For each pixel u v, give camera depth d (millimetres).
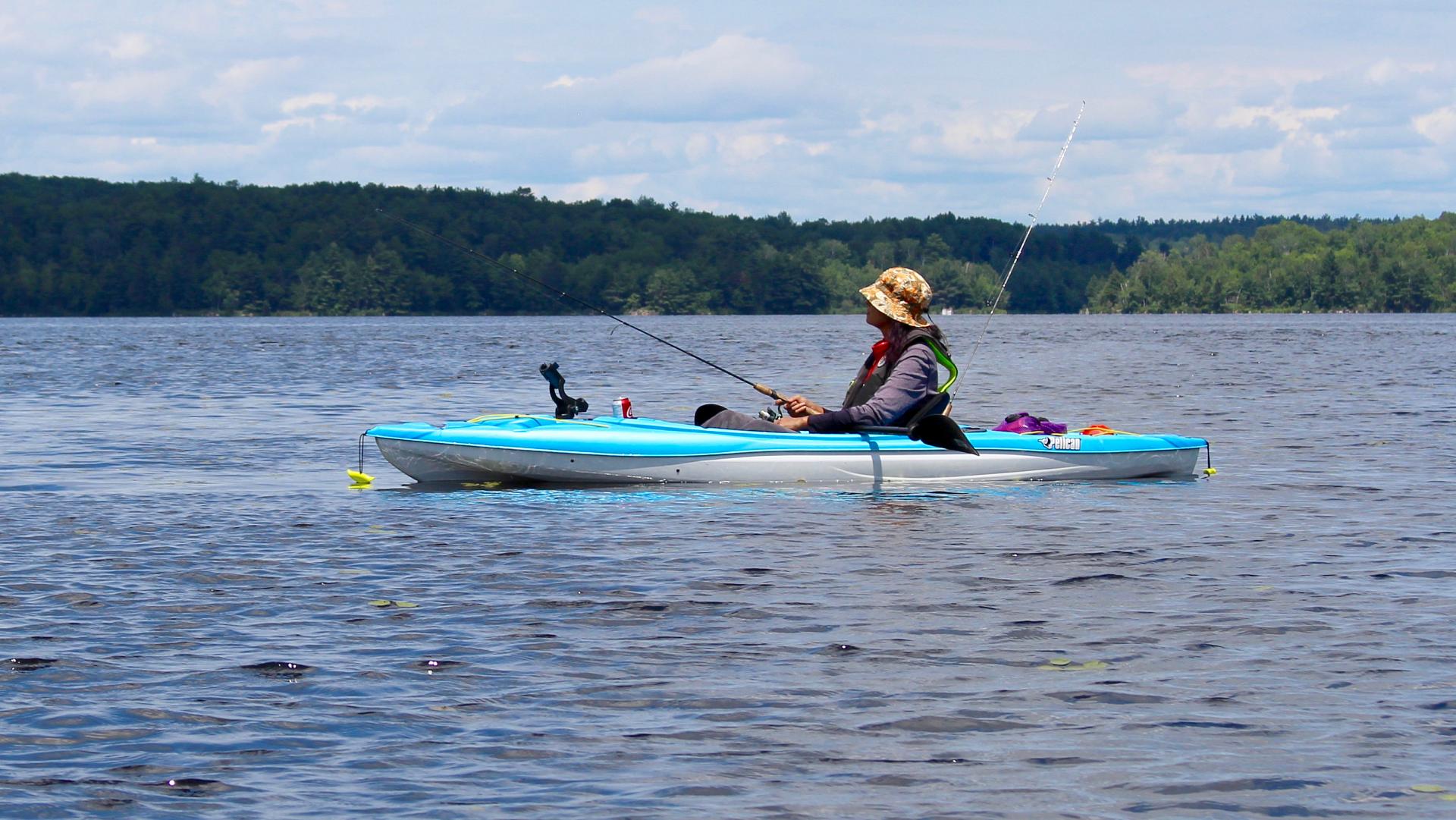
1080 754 7930
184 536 14477
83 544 14023
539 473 18203
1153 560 13172
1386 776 7574
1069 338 99125
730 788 7484
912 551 13594
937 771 7699
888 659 9727
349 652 9945
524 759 7891
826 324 160500
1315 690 9016
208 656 9836
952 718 8516
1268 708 8664
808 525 15148
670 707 8734
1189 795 7359
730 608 11227
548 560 13180
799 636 10359
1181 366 54688
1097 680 9242
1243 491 17906
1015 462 18625
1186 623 10703
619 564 12953
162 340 95250
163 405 33844
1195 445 19406
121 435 25938
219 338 101188
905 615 10969
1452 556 13352
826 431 18375
